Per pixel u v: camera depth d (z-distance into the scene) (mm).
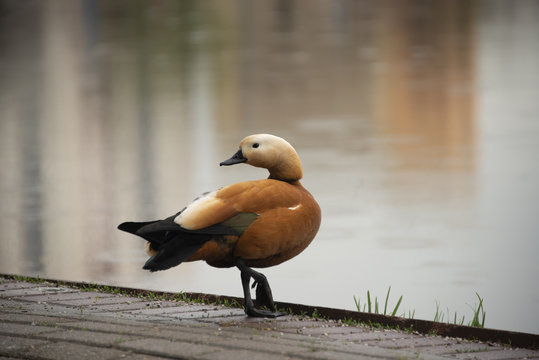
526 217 14633
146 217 15219
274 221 5980
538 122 25328
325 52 48344
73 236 13773
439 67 39562
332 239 13539
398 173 19047
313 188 17750
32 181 19438
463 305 9875
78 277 10906
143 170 20438
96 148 24172
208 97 34281
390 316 6145
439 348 5445
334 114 28594
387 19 63969
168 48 53656
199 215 5797
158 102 33594
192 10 78625
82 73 44406
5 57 52406
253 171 19859
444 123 26031
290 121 27484
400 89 33844
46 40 60125
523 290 10414
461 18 61469
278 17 70812
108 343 4973
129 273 11234
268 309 6488
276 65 44094
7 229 14438
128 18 73312
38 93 37969
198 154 22422
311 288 10742
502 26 54938
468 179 18156
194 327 5734
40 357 4699
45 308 6516
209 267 11750
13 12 80125
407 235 13617
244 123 27516
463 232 13734
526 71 36344
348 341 5523
